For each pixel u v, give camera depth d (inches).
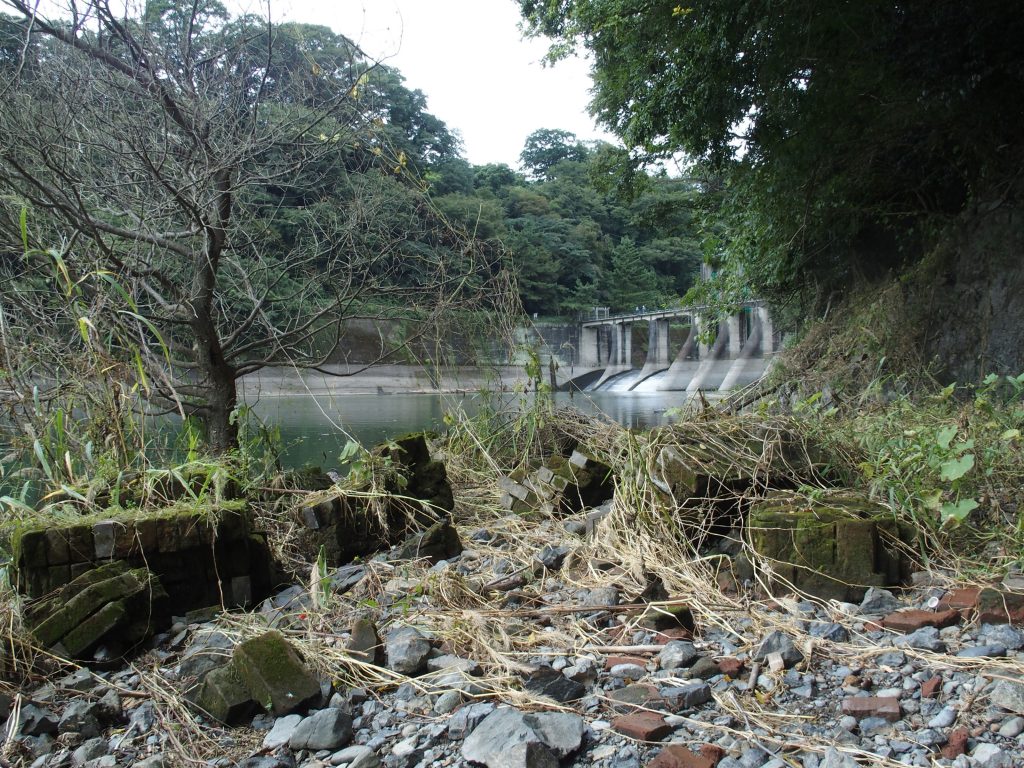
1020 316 254.1
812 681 84.8
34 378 167.8
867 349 294.0
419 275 262.1
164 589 117.6
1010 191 275.7
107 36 204.7
